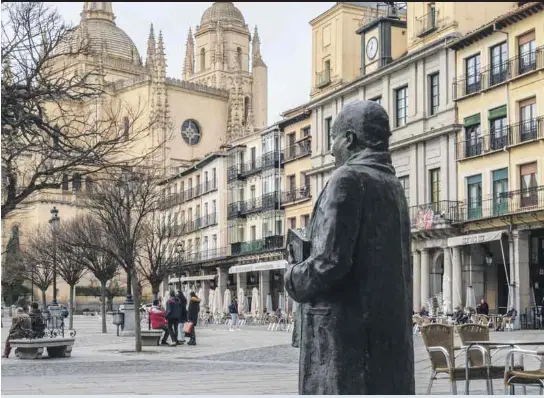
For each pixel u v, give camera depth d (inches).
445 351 354.9
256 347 965.8
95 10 3838.6
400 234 162.2
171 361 756.0
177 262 1785.2
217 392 466.0
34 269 2345.0
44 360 780.0
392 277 158.9
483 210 1455.5
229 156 2659.9
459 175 1540.4
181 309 1025.5
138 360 770.2
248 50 3887.8
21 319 829.8
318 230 157.6
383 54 1872.5
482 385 459.5
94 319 2454.5
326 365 157.3
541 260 1393.9
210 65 3821.4
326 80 2089.1
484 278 1507.1
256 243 2386.8
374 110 167.0
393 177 165.3
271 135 2358.5
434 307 1435.8
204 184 2807.6
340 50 2058.3
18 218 2866.6
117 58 3705.7
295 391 469.1
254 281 2385.6
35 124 589.3
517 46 1430.9
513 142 1406.3
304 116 2177.7
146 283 2637.8
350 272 157.5
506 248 1425.9
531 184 1370.6
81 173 598.9
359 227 157.2
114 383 530.9
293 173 2256.4
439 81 1625.2
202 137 3334.2
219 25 3784.5
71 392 474.0
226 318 1887.3
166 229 1979.6
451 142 1568.7
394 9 1897.1
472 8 1643.7
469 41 1529.3
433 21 1697.8
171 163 3181.6
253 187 2511.1
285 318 1610.5
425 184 1643.7
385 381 156.2
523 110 1411.2
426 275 1585.9
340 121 169.2
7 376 594.2
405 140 1685.5
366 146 165.9
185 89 3302.2
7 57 580.1
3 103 547.5
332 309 157.8
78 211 2977.4
